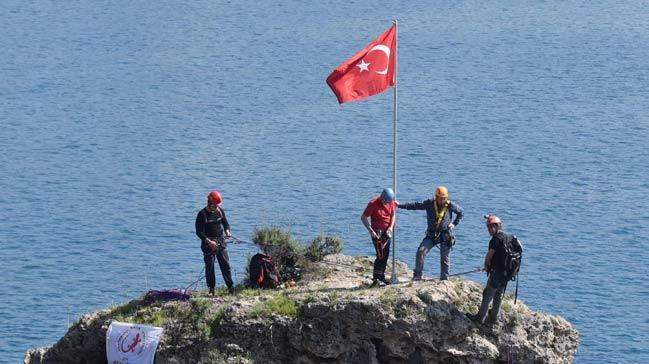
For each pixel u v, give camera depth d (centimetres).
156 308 10075
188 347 9850
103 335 10094
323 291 10094
